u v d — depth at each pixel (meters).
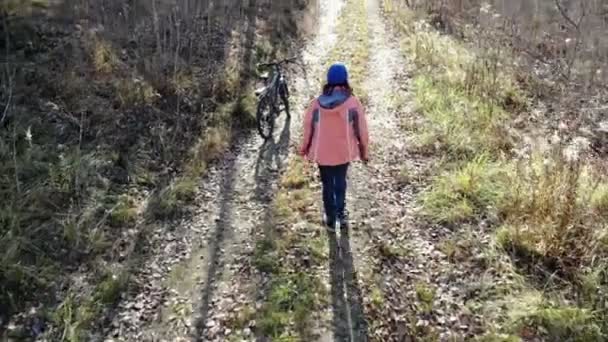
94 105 7.63
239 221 6.09
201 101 8.95
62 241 5.36
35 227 5.42
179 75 9.25
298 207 6.30
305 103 10.08
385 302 4.74
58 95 7.48
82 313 4.55
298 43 14.27
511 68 11.50
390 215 6.12
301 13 16.92
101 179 6.35
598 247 5.12
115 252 5.43
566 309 4.45
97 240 5.45
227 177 7.11
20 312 4.53
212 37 11.92
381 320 4.53
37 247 5.20
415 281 5.02
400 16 17.45
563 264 5.04
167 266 5.31
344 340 4.31
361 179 6.97
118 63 8.88
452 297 4.80
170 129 7.92
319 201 6.46
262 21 14.56
